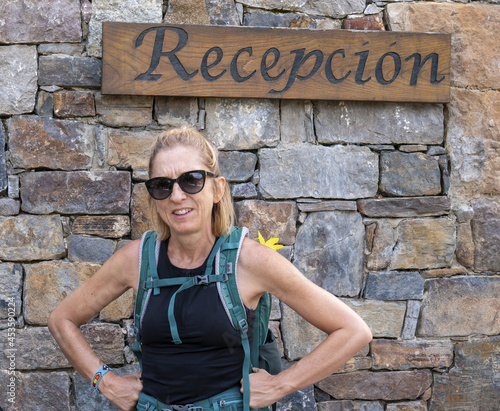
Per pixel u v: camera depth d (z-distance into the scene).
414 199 2.76
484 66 2.79
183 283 1.55
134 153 2.59
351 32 2.61
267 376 1.61
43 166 2.54
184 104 2.61
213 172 1.64
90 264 2.57
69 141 2.55
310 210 2.70
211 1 2.63
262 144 2.67
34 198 2.53
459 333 2.80
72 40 2.55
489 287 2.79
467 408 2.79
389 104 2.75
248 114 2.66
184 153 1.58
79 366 1.76
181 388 1.54
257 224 2.66
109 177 2.58
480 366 2.80
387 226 2.76
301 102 2.70
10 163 2.52
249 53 2.54
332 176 2.72
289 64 2.58
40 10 2.52
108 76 2.46
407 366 2.77
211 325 1.51
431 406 2.78
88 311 1.78
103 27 2.44
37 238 2.54
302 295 1.60
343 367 2.73
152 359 1.59
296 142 2.70
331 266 2.73
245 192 2.66
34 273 2.54
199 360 1.53
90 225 2.57
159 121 2.60
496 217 2.79
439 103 2.77
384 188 2.76
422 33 2.66
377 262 2.76
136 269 1.69
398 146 2.78
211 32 2.51
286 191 2.69
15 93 2.51
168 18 2.60
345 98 2.63
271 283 1.59
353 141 2.73
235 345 1.55
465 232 2.81
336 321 1.61
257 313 1.66
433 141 2.79
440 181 2.79
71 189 2.55
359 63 2.63
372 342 2.75
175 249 1.65
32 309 2.54
